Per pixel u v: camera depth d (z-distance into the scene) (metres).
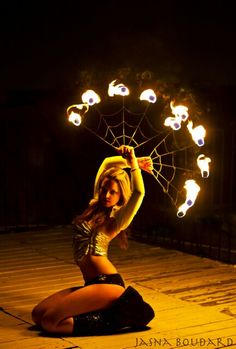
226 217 8.05
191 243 6.70
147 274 5.59
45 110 8.09
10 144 8.84
